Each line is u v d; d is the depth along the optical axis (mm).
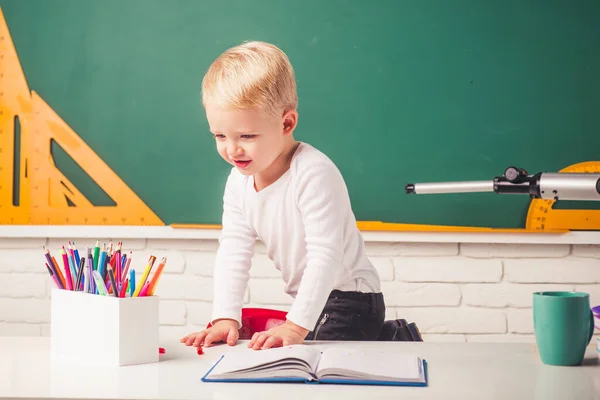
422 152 2199
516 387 795
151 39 2283
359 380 806
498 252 2203
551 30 2180
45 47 2309
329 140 2219
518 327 2191
